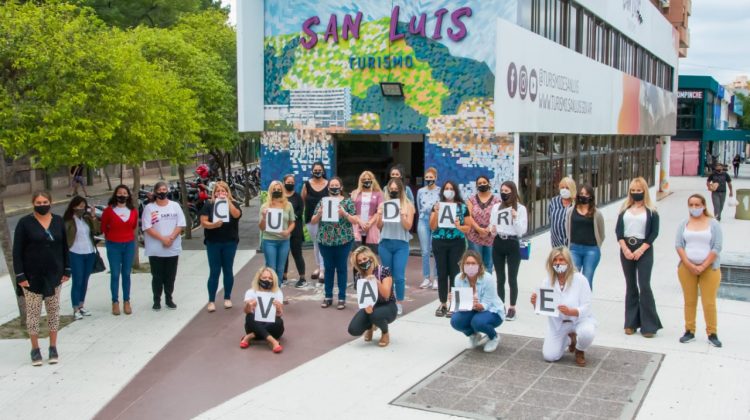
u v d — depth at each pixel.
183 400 7.14
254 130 15.77
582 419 6.43
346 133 15.48
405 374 7.71
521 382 7.39
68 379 7.84
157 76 16.02
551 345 7.98
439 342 8.86
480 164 14.20
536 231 16.00
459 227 9.77
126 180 46.66
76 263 10.18
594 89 20.38
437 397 7.02
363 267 8.58
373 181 10.57
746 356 8.23
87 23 11.80
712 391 7.13
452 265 9.95
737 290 11.29
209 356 8.48
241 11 15.37
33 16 10.65
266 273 8.71
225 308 10.71
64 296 11.86
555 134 17.58
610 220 22.95
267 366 8.09
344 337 9.14
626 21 24.66
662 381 7.42
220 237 10.43
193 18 26.66
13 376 7.95
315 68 15.46
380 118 15.00
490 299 8.34
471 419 6.48
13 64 10.09
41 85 10.40
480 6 13.96
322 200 10.30
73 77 10.74
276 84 15.83
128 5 35.66
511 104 13.98
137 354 8.64
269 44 15.81
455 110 14.30
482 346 8.65
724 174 22.78
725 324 9.65
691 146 53.25
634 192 8.98
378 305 8.70
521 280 12.67
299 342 8.95
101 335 9.45
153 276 10.66
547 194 16.91
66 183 40.12
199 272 13.71
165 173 54.53
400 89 14.54
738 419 6.45
